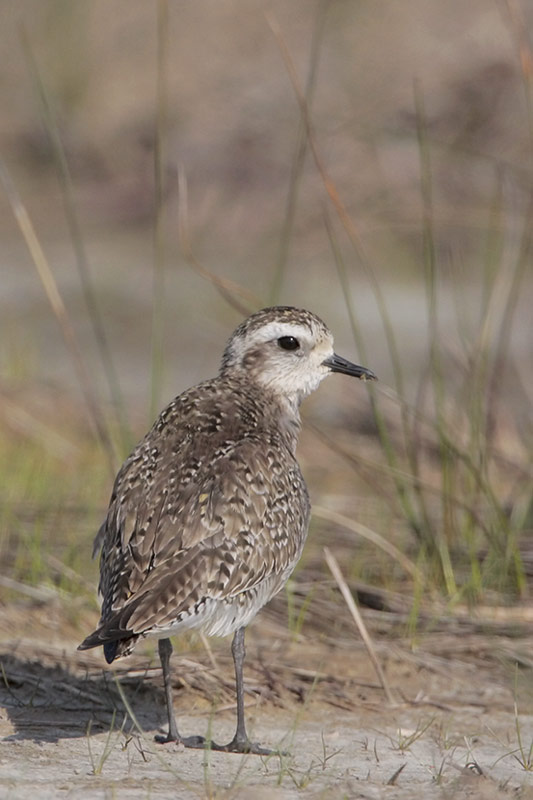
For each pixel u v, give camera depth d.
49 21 48.84
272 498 12.67
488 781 11.62
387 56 41.84
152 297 33.12
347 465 22.75
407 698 14.34
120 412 20.59
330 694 14.30
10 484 20.16
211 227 39.28
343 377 26.59
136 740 12.70
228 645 15.41
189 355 29.11
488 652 15.66
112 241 38.97
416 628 16.30
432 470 21.73
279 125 41.12
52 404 24.77
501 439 21.58
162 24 17.72
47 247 38.41
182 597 11.77
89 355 28.72
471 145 38.06
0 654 14.66
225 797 10.91
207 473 12.44
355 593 17.11
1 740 12.39
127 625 11.42
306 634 16.09
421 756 12.62
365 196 37.12
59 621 15.99
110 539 12.44
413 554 18.14
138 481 12.54
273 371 14.30
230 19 46.41
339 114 39.88
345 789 11.31
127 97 45.25
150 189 41.62
